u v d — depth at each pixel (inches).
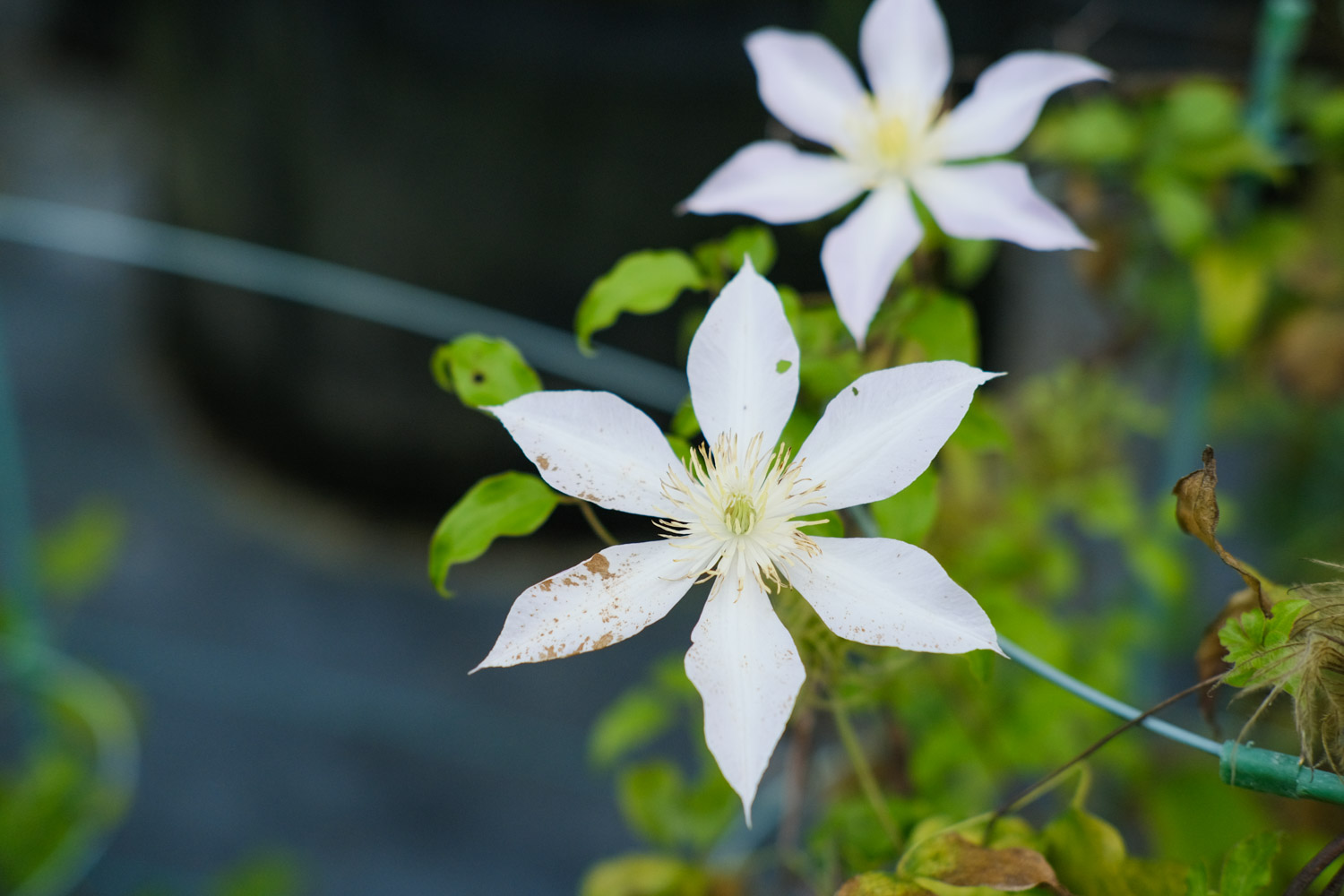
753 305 30.3
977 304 76.5
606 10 68.0
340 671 73.4
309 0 71.6
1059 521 65.5
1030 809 47.8
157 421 90.4
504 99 71.1
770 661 29.3
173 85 81.0
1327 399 45.9
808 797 41.5
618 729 39.8
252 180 79.5
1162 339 52.6
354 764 68.2
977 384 29.7
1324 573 46.5
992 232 33.8
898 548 29.6
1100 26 72.6
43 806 45.8
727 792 38.5
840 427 30.0
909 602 29.4
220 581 79.2
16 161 107.1
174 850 63.1
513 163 72.8
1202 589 62.9
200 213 84.0
